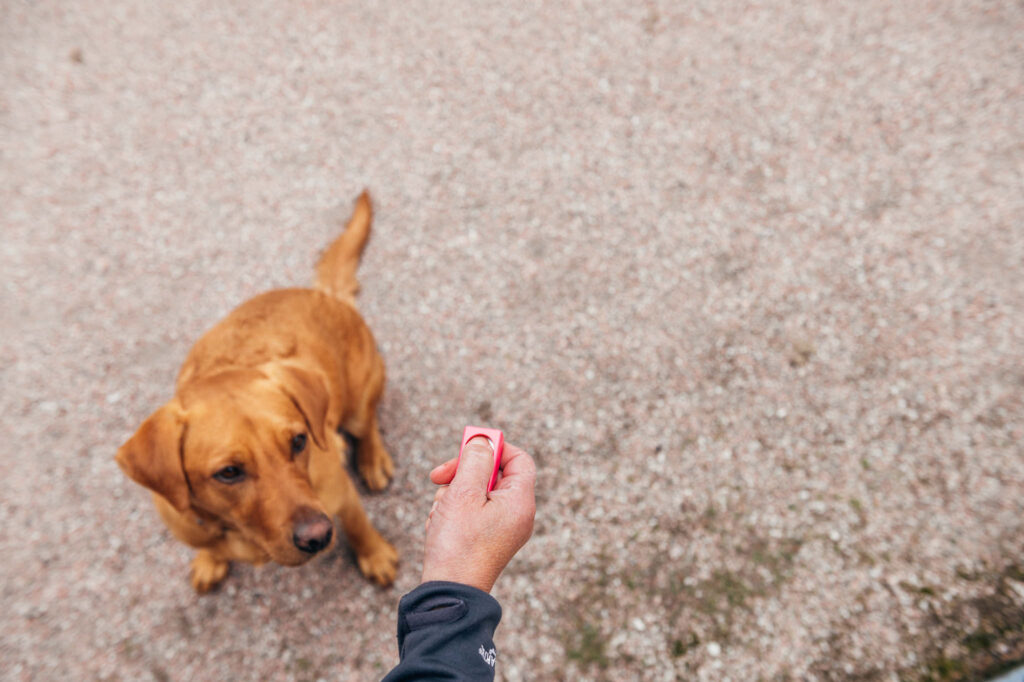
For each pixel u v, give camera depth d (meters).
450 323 1.46
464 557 0.65
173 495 0.94
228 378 0.99
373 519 1.27
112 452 1.35
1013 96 1.61
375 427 1.28
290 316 1.10
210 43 1.96
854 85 1.68
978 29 1.73
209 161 1.73
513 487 0.69
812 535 1.17
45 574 1.23
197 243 1.61
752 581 1.14
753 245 1.49
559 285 1.49
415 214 1.60
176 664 1.15
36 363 1.47
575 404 1.35
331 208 1.63
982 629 1.07
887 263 1.43
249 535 0.99
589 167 1.63
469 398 1.38
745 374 1.34
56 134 1.81
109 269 1.59
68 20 2.06
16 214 1.68
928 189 1.51
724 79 1.73
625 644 1.12
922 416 1.26
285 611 1.19
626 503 1.24
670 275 1.47
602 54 1.81
